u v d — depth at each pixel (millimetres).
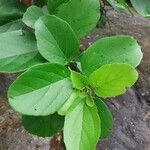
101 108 220
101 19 532
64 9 234
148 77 736
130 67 189
